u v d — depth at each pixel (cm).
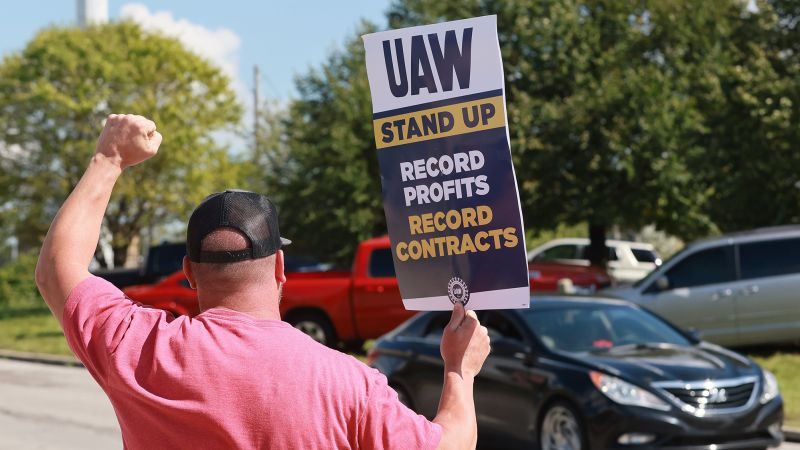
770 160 2058
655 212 2578
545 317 1019
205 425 212
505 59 2709
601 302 1063
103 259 3744
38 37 3619
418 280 264
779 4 2216
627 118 2511
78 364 1991
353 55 3067
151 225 3941
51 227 234
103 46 3631
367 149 2922
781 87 2030
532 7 2731
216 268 226
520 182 2589
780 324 1662
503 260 258
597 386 902
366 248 1772
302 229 2936
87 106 3481
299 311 1791
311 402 213
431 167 261
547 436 946
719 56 2445
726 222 2211
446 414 237
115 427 1195
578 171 2573
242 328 221
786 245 1680
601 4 2736
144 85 3719
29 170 3669
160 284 1892
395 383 1105
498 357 1006
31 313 3266
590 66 2694
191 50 3819
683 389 892
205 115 3784
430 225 262
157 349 220
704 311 1686
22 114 3566
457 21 256
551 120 2545
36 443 1086
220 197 231
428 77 259
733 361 960
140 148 240
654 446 874
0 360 2139
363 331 1755
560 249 2764
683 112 2495
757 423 904
